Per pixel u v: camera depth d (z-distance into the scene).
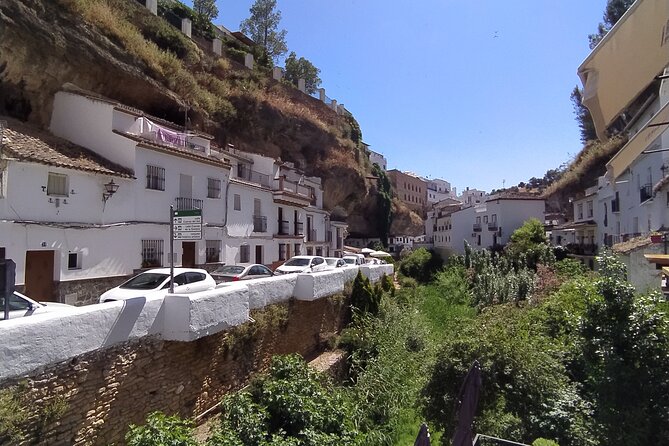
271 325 11.56
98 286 14.62
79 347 6.11
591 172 42.81
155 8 28.14
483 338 7.99
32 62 15.62
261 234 25.02
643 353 5.41
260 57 42.25
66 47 16.91
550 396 7.20
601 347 5.65
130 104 21.27
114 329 6.72
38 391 5.56
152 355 7.51
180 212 8.20
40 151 13.33
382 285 23.48
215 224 20.47
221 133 29.23
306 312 14.02
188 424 6.05
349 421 6.95
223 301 8.88
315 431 6.13
